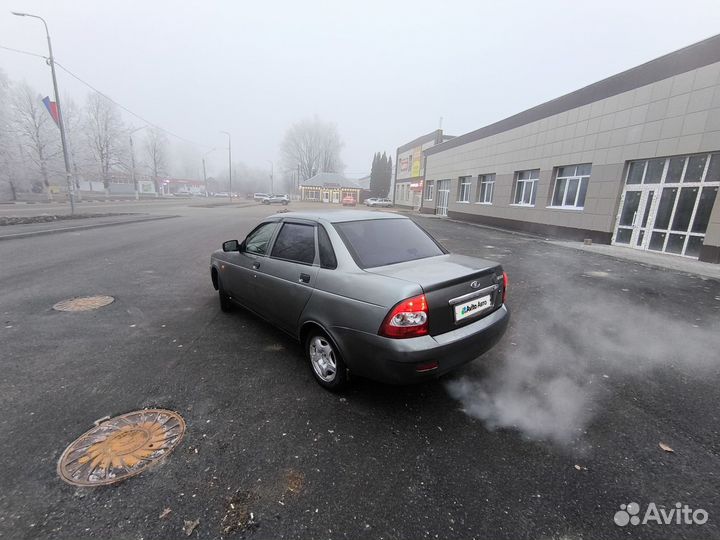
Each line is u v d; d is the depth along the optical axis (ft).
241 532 6.22
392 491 7.14
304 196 261.24
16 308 17.72
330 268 10.44
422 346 8.64
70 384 10.84
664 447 8.48
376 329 8.83
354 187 255.29
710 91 33.71
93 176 173.58
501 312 11.03
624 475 7.61
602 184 45.65
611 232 44.88
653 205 39.78
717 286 24.22
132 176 189.78
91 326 15.47
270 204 175.94
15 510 6.55
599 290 22.80
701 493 7.18
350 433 8.84
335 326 9.86
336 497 6.98
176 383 10.97
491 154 72.33
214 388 10.73
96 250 34.09
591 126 47.34
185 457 7.93
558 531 6.32
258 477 7.43
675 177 37.58
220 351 13.19
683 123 36.06
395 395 10.53
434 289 8.96
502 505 6.84
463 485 7.30
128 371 11.66
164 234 47.14
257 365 12.16
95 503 6.72
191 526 6.31
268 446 8.34
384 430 8.97
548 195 55.83
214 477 7.40
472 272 9.91
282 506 6.75
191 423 9.11
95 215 67.62
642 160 41.24
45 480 7.23
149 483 7.21
